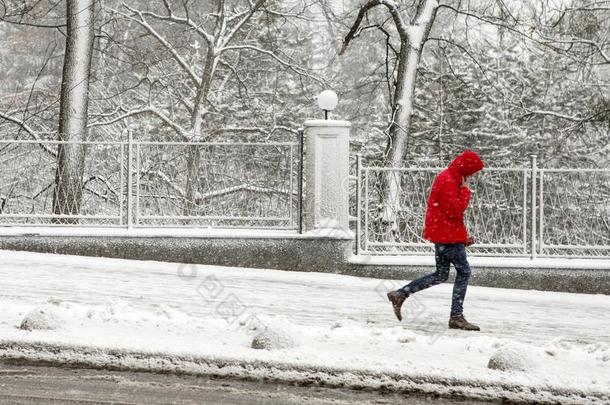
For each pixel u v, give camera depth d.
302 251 22.45
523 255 22.77
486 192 22.95
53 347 11.84
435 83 50.69
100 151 23.53
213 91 46.31
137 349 11.66
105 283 18.77
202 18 40.94
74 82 28.95
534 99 51.25
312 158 22.69
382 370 11.07
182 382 11.08
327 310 17.08
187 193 23.38
